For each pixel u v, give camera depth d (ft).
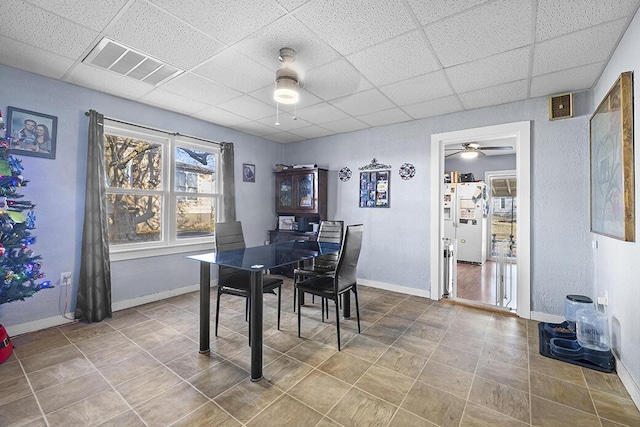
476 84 8.82
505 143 16.56
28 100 8.27
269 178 16.29
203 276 7.45
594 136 8.01
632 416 5.26
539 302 9.69
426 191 12.12
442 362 7.06
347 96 9.88
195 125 12.53
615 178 6.36
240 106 11.01
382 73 8.21
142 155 11.34
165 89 9.48
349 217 14.52
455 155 20.65
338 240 11.48
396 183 12.96
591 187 8.30
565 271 9.29
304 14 5.78
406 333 8.64
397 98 10.00
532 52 7.02
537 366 6.89
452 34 6.38
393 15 5.78
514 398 5.75
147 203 11.53
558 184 9.39
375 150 13.64
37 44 6.89
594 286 8.67
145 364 6.84
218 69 8.11
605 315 7.55
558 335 8.10
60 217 8.91
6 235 7.23
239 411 5.34
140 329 8.74
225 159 13.42
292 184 15.46
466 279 15.65
